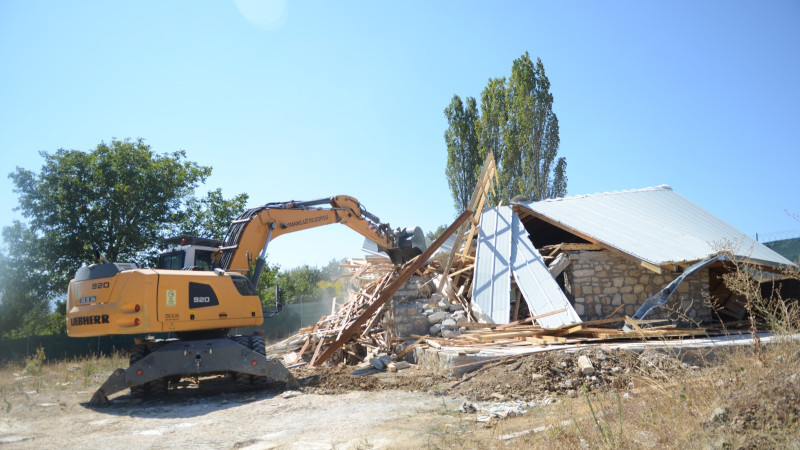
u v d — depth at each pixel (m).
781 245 20.47
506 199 35.34
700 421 5.27
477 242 18.59
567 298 16.38
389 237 17.48
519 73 35.50
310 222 15.15
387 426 8.00
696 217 19.30
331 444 7.12
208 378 14.26
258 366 11.61
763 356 6.30
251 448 7.15
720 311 16.81
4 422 9.15
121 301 10.84
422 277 17.55
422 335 15.84
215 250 13.32
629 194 20.75
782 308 7.02
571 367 10.76
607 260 16.16
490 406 9.27
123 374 10.92
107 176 28.20
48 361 21.41
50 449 7.29
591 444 5.50
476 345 13.48
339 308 19.72
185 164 31.33
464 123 38.44
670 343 11.62
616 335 13.00
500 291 16.31
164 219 29.95
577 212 18.61
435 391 10.64
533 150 34.94
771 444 4.52
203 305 11.61
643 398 7.00
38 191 27.64
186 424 8.75
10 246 27.41
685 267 15.45
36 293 27.66
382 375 12.91
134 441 7.68
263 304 33.81
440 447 6.49
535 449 5.80
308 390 11.58
